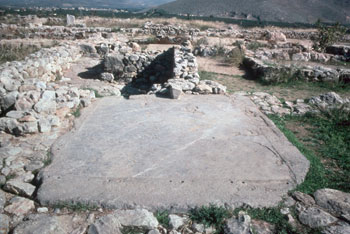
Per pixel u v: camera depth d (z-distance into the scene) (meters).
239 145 3.91
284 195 2.89
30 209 2.64
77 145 3.79
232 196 2.82
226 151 3.74
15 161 3.39
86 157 3.50
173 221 2.49
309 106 5.71
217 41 14.12
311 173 3.30
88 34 15.53
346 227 2.44
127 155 3.57
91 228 2.39
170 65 8.66
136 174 3.17
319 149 4.00
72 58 10.41
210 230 2.46
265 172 3.27
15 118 4.23
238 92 6.65
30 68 6.68
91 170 3.22
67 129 4.37
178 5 114.25
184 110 5.16
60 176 3.08
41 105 4.56
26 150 3.66
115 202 2.70
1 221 2.44
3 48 10.77
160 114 4.94
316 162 3.57
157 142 3.93
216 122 4.68
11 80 5.45
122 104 5.42
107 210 2.65
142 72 8.91
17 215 2.54
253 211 2.68
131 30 17.12
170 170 3.26
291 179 3.15
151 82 8.75
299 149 3.92
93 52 11.48
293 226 2.46
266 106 5.64
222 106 5.43
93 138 4.01
